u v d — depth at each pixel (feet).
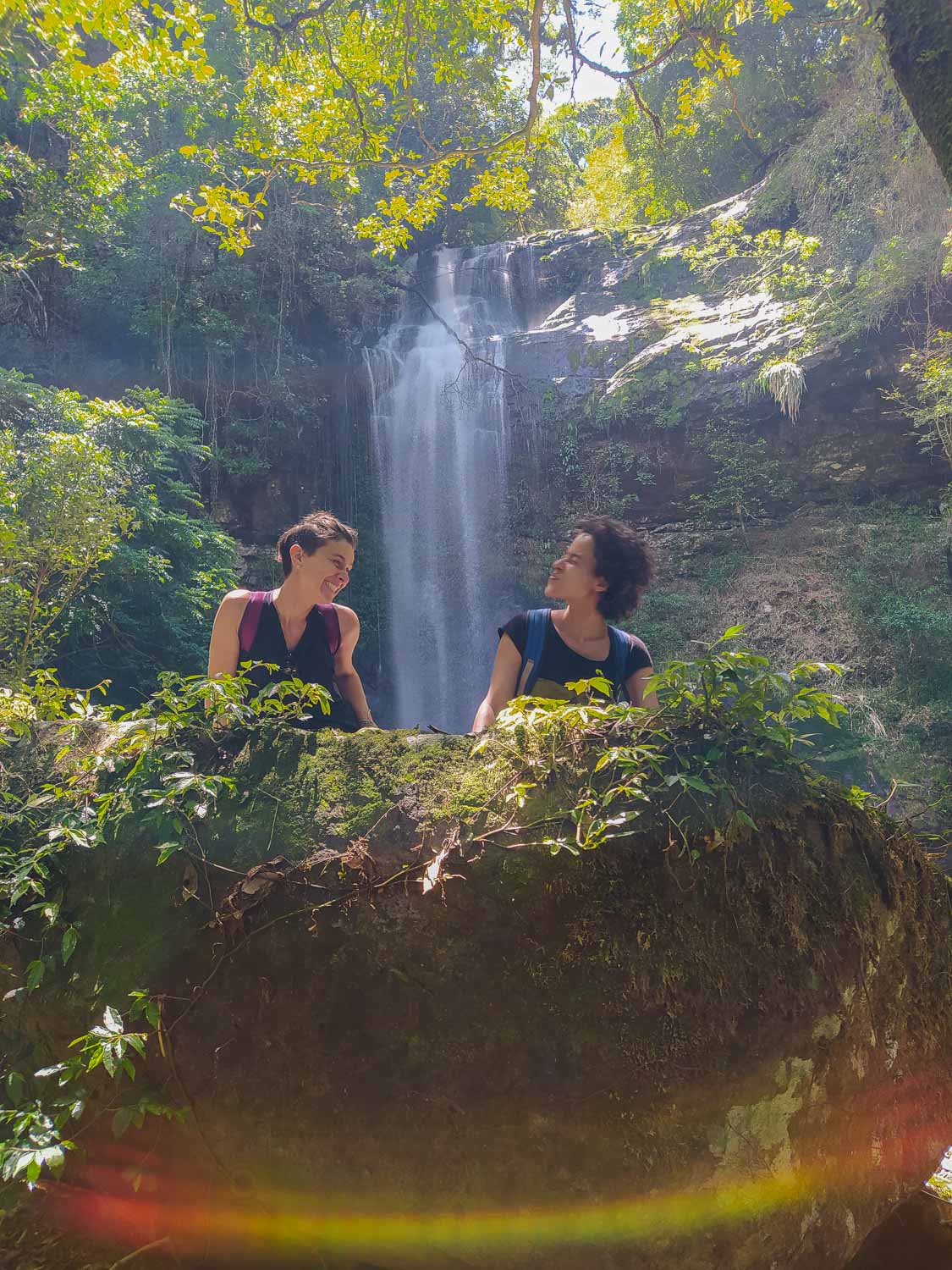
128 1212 5.04
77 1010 5.23
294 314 59.52
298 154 26.12
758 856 4.99
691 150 69.67
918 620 41.42
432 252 72.74
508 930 4.76
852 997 5.07
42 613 19.54
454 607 59.67
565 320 63.41
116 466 29.30
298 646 8.08
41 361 49.03
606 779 5.07
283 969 4.90
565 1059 4.60
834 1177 5.00
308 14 22.80
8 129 50.47
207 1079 4.93
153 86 47.67
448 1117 4.63
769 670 5.31
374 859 4.93
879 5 9.94
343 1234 4.74
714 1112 4.58
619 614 8.03
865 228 48.55
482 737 5.35
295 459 57.98
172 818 5.31
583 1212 4.48
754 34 60.90
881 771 33.83
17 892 5.29
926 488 48.85
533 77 20.21
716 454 52.39
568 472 57.72
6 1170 4.49
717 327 55.01
